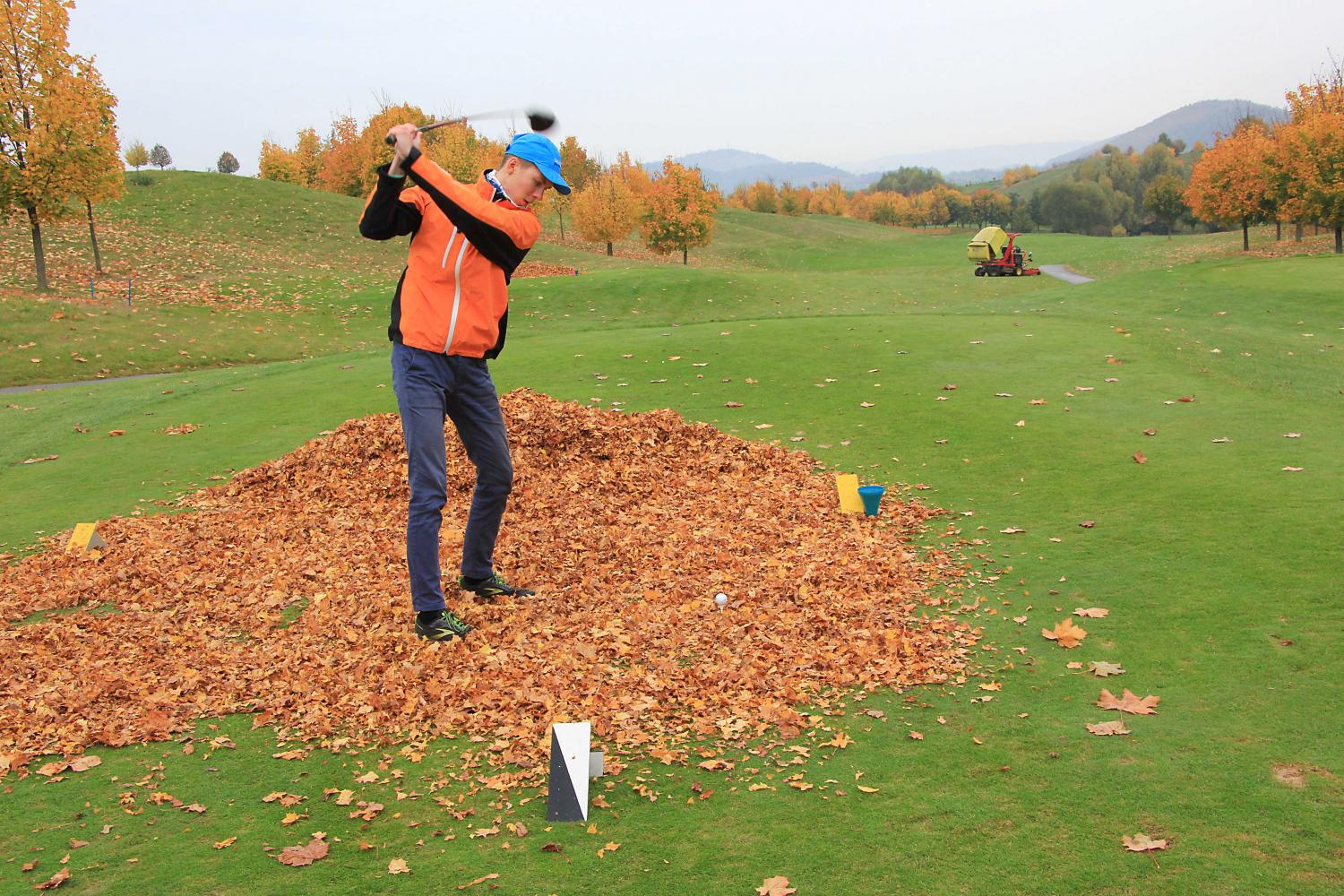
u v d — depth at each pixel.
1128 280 31.55
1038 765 4.28
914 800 4.03
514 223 5.78
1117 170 137.12
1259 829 3.71
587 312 29.41
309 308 30.36
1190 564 6.60
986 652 5.57
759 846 3.74
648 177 68.50
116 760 4.62
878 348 15.78
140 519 8.98
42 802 4.23
